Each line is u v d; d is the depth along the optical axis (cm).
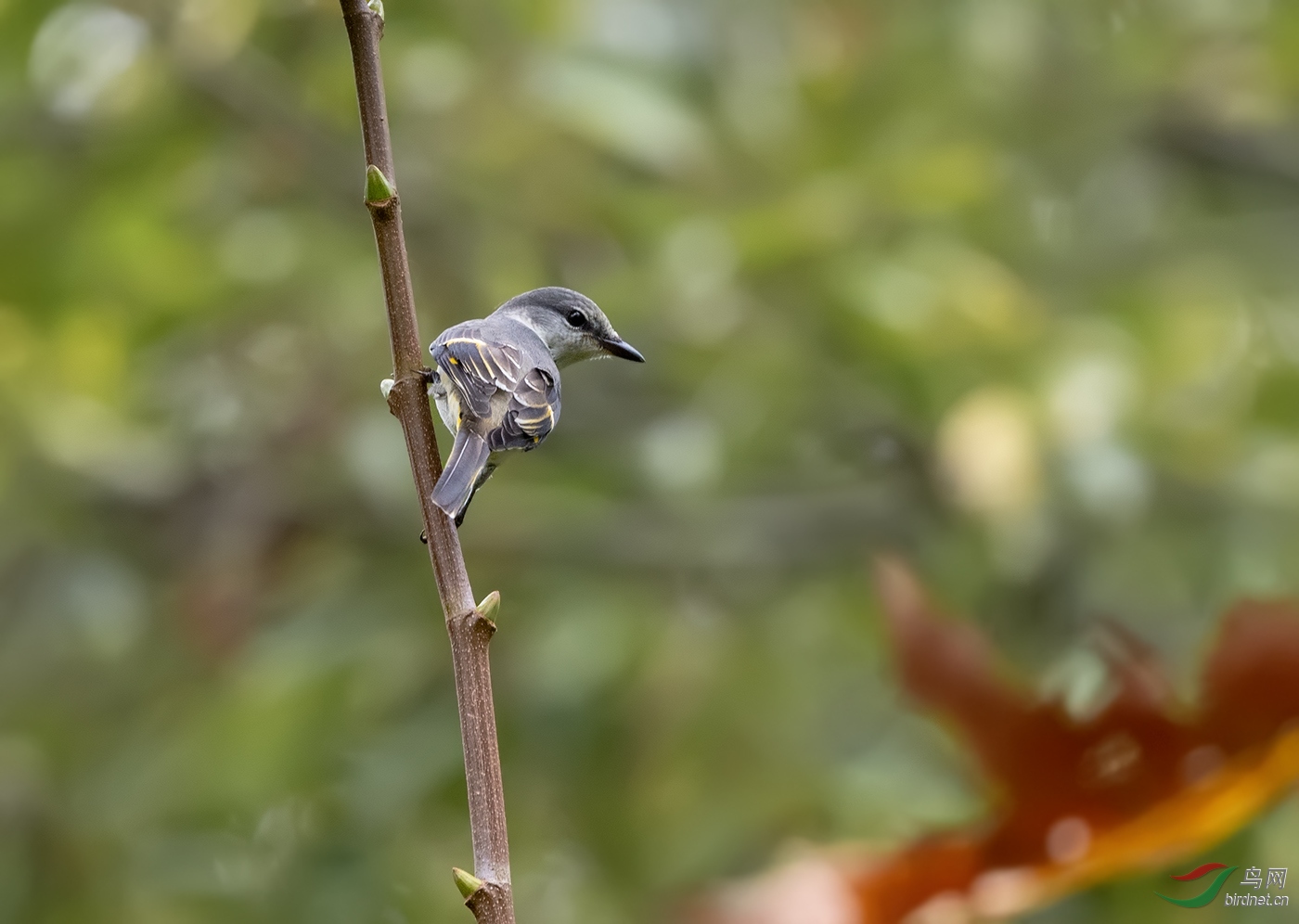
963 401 1193
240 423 1468
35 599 1370
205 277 1399
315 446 1402
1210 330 1344
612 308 1277
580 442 1442
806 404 1337
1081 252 1488
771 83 1402
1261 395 1291
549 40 1344
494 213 1420
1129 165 1535
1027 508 1135
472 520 1360
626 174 1425
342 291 1443
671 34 1364
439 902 1258
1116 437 1204
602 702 1298
